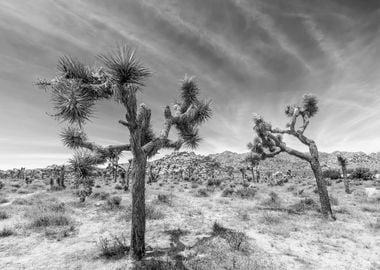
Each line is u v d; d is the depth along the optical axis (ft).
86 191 42.47
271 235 23.82
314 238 23.12
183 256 17.15
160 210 35.06
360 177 111.55
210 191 69.10
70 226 26.00
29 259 17.13
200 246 19.16
